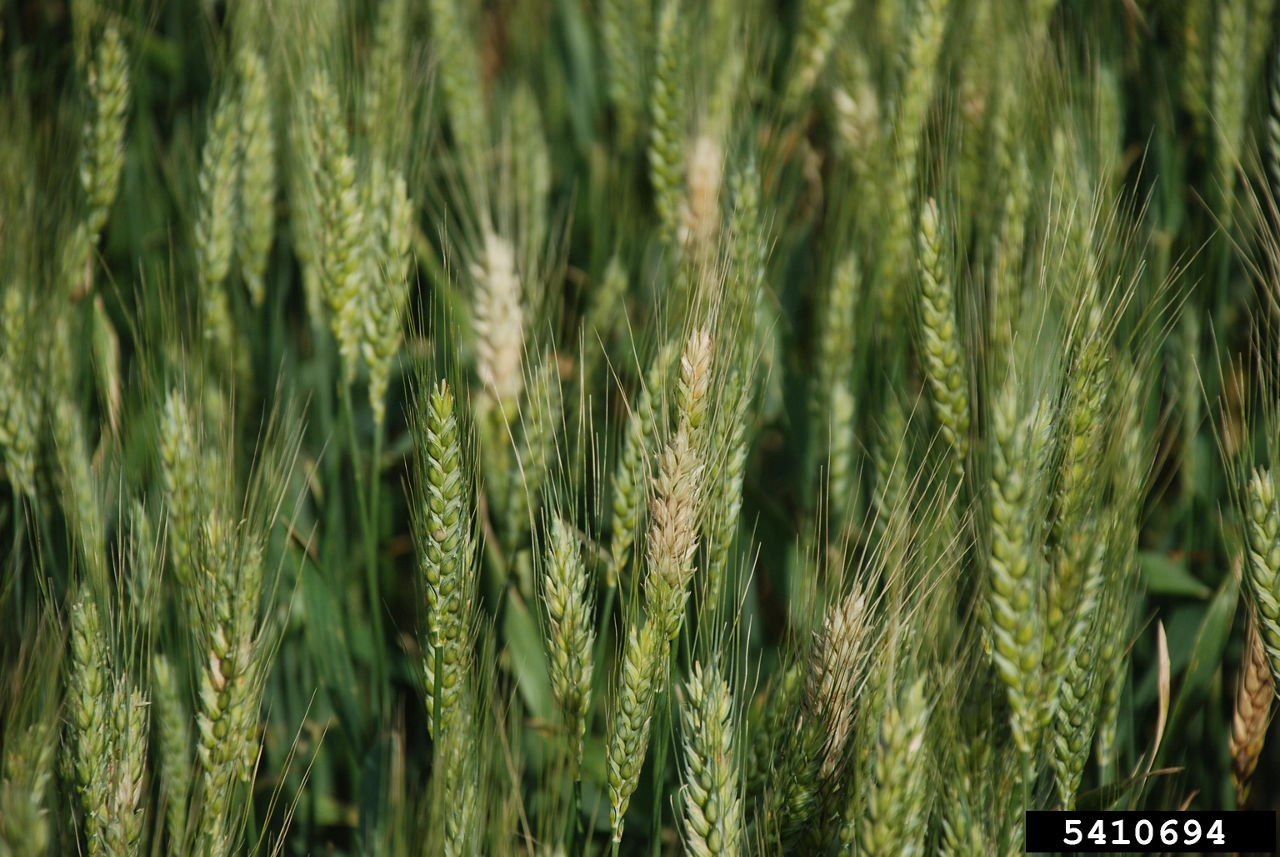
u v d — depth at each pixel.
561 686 1.19
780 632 1.28
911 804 1.17
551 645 1.19
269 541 1.24
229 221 1.26
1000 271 1.23
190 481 1.21
